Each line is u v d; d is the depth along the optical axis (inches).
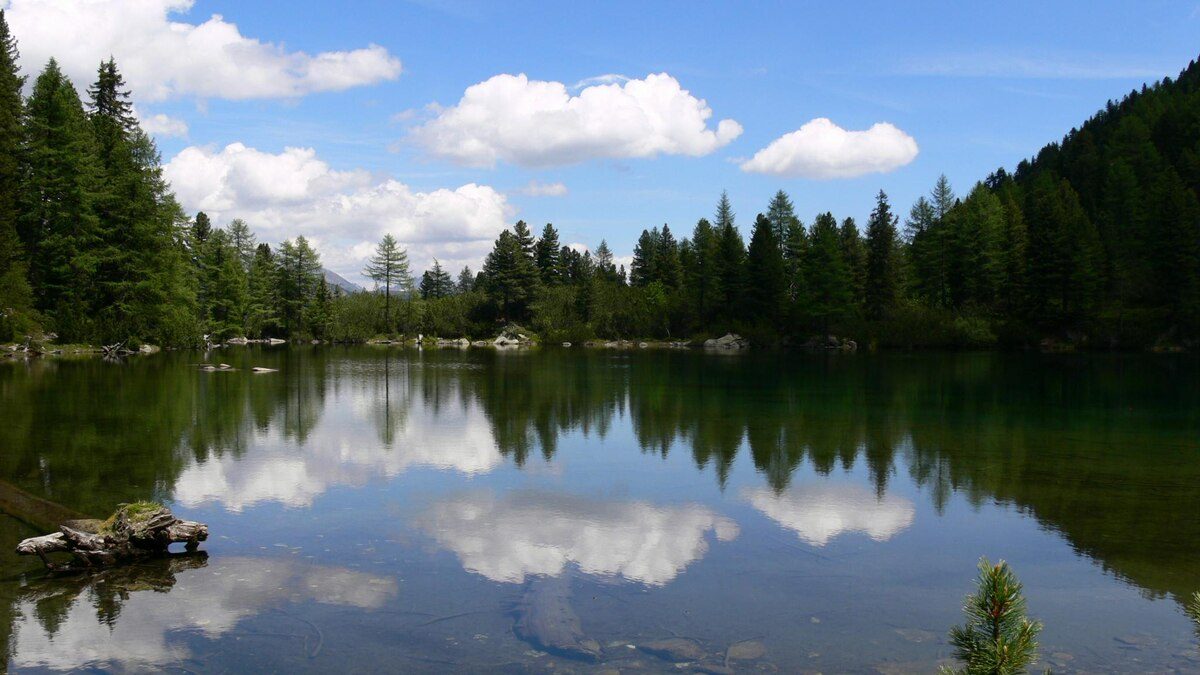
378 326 4259.4
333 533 464.8
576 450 760.3
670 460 709.3
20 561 411.8
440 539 453.4
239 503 534.3
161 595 361.1
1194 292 2864.2
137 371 1560.0
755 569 405.4
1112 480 632.4
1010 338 2987.2
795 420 988.6
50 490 554.6
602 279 4847.4
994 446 794.2
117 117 2456.9
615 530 476.7
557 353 2984.7
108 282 2122.3
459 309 4281.5
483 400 1205.1
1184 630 327.0
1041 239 2984.7
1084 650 306.0
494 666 285.4
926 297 3528.5
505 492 578.2
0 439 754.8
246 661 291.0
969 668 184.5
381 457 713.6
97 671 282.2
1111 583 388.5
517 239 4362.7
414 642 307.6
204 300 3164.4
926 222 4052.7
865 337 3174.2
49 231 2026.3
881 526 493.7
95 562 401.4
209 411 999.6
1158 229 3061.0
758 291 3491.6
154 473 620.4
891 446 788.6
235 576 387.2
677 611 344.2
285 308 3865.7
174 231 2407.7
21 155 1967.3
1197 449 776.9
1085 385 1492.4
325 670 282.5
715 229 4478.3
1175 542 458.6
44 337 1939.0
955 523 500.7
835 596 365.7
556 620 328.5
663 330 3971.5
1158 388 1433.3
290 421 932.0
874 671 283.3
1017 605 186.5
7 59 2014.0
